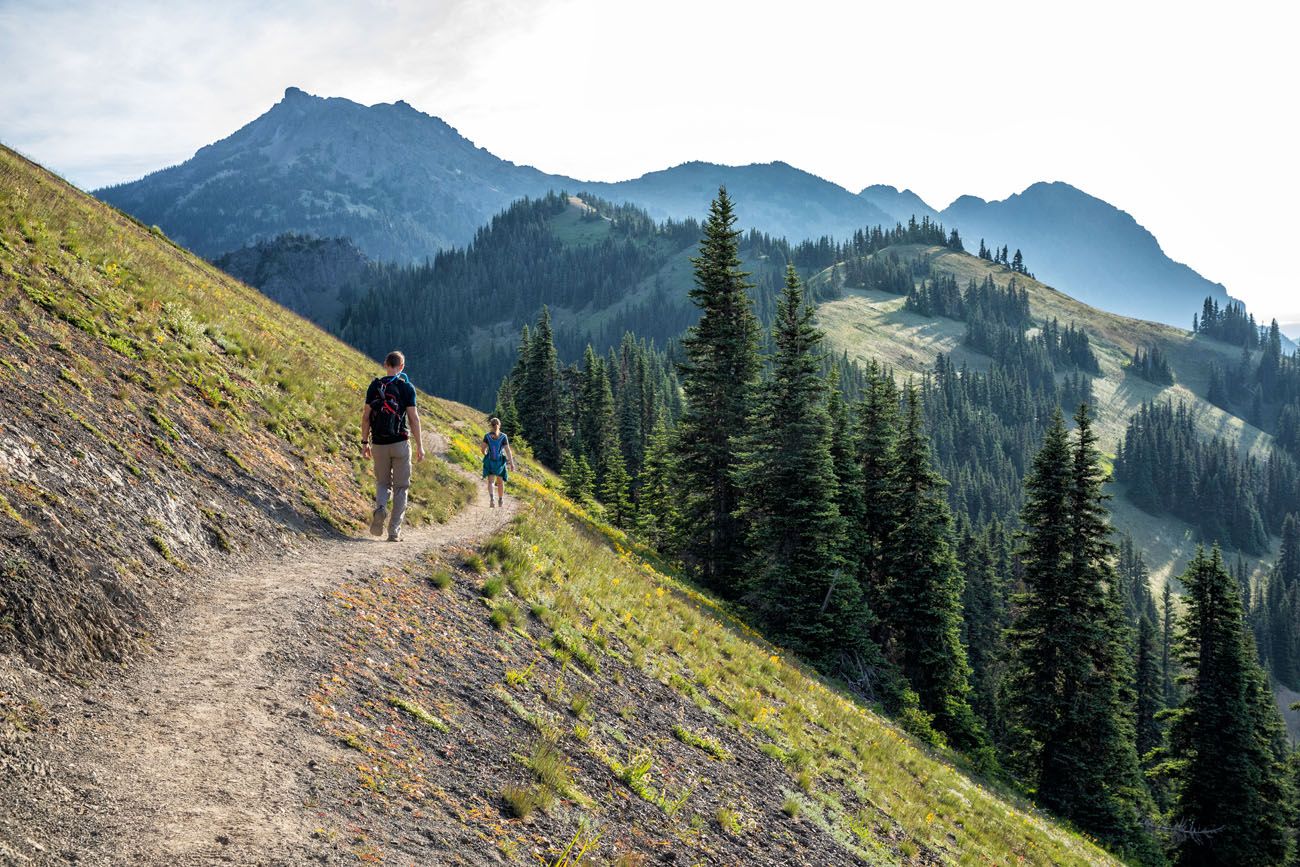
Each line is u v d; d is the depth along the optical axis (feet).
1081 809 95.50
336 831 14.12
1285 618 442.09
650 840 21.94
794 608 91.76
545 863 17.19
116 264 42.14
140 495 23.31
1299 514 605.31
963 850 40.86
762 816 29.48
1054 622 100.53
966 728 107.04
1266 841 110.32
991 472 577.02
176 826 12.34
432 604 28.81
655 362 542.98
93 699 14.78
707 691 41.47
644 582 60.13
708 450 108.17
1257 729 115.55
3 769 11.64
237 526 27.02
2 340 26.11
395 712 20.01
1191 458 641.40
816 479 93.45
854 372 608.60
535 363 240.32
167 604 19.95
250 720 16.33
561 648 33.22
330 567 27.84
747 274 108.27
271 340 56.29
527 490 75.92
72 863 10.59
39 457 20.63
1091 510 99.76
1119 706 101.14
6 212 36.45
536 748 22.56
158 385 32.30
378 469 35.14
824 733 48.91
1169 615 406.21
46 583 16.20
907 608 108.47
